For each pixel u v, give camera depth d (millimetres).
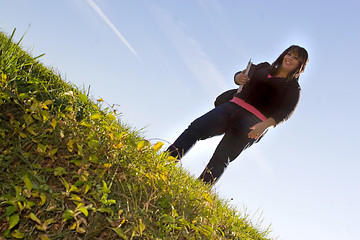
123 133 2637
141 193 2180
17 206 1688
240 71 4211
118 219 1817
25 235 1742
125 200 2160
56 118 2246
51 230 1816
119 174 2199
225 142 4039
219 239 2443
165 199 2314
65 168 2137
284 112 4012
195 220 2248
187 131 3916
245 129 4008
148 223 2086
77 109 2666
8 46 2795
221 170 4000
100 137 2377
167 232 2145
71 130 2252
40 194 1812
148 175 2295
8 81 2355
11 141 2051
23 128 2053
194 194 2668
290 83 4109
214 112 4000
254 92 4047
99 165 2109
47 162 2100
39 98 2576
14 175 1918
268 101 4016
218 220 2854
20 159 2053
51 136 2146
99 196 1887
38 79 2809
